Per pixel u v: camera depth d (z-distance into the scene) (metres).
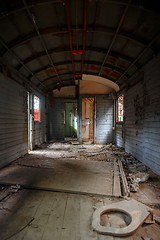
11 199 3.14
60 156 7.03
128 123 8.02
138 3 3.54
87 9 4.04
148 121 5.44
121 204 2.91
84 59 7.15
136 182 4.04
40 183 3.82
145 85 5.72
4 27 4.19
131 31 4.62
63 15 4.26
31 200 3.11
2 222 2.45
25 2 3.61
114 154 7.62
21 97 6.78
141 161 6.10
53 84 10.81
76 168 5.15
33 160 6.17
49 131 12.66
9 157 5.61
